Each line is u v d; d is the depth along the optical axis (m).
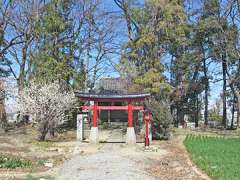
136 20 43.19
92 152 26.78
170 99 46.16
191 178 17.66
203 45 50.94
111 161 21.62
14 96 39.34
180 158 24.67
